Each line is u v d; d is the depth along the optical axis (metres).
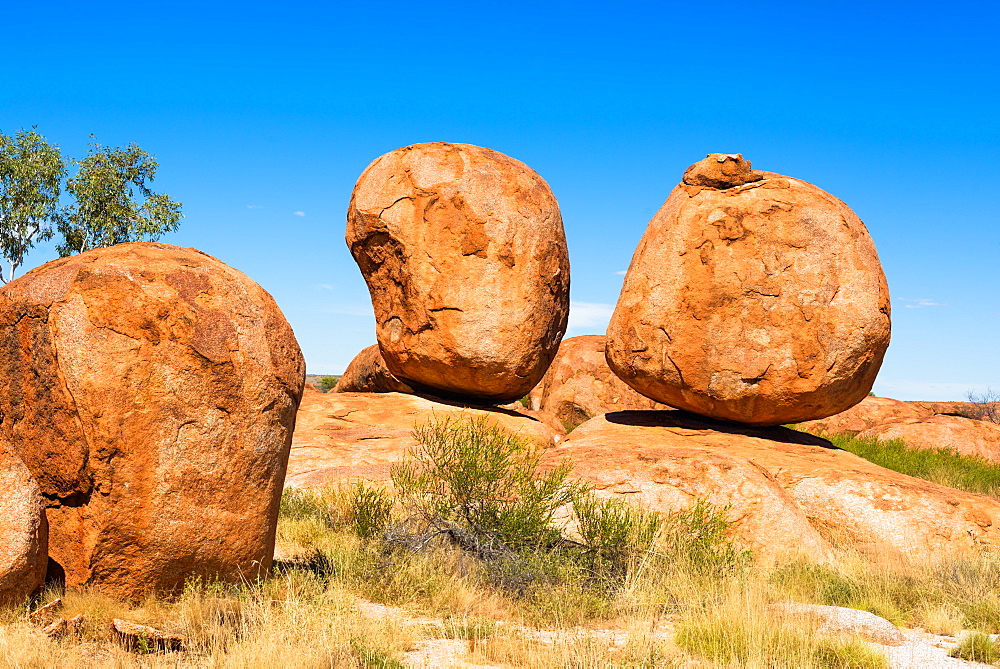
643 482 9.71
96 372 5.73
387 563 7.42
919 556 9.46
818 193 11.85
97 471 5.74
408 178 13.66
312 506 9.86
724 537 8.56
